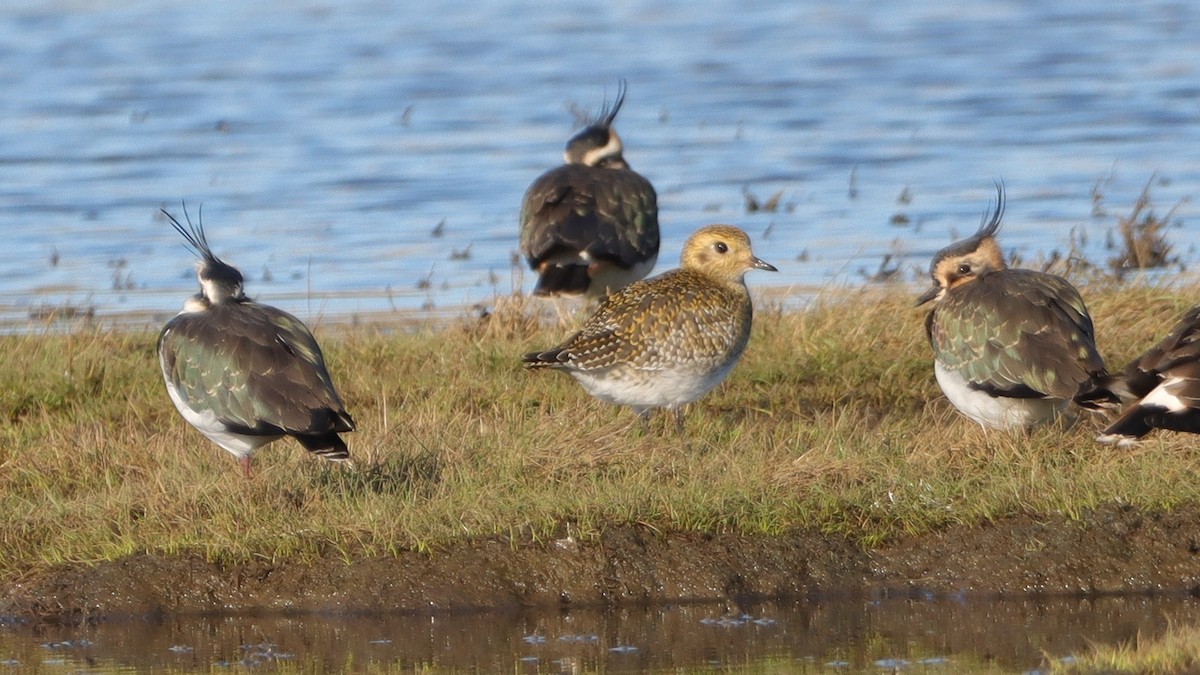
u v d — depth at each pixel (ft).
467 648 37.22
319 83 130.21
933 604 39.22
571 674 35.63
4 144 108.47
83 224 88.07
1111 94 119.96
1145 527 40.06
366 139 110.32
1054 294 43.52
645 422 46.19
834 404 48.37
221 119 116.67
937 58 138.41
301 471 42.78
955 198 89.35
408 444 44.24
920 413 47.57
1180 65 130.82
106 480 43.73
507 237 83.87
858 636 37.63
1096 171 95.04
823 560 39.99
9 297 72.02
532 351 52.44
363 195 94.73
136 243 83.66
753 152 104.63
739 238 46.01
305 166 102.42
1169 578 39.52
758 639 37.52
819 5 170.81
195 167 102.27
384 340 55.83
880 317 54.49
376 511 40.40
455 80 131.44
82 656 37.11
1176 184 90.27
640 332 44.34
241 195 94.84
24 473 44.47
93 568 39.78
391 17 162.91
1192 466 41.70
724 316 45.14
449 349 53.88
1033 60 136.26
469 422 45.52
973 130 109.40
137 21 158.30
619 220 60.29
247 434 40.09
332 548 40.01
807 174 97.76
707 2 173.06
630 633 37.96
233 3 171.12
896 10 166.50
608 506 40.45
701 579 39.52
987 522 40.70
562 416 45.96
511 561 39.63
